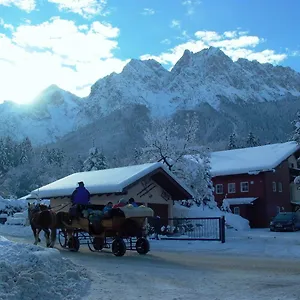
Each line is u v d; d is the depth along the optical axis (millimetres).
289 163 59500
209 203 41844
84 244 23812
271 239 26891
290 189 59875
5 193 93438
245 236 30406
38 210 21016
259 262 15945
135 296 9938
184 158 40625
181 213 34375
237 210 55125
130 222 18250
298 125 60000
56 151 138750
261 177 54906
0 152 118438
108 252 19406
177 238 26578
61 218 20078
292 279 11914
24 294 9305
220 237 24719
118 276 12438
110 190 28703
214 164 59219
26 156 121062
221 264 15281
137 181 29375
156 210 31578
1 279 9547
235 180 56719
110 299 9664
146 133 43031
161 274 12875
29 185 106062
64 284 10430
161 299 9633
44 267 10969
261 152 59750
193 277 12367
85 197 19938
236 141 114188
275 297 9586
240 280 11805
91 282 11352
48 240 20609
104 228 18375
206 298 9672
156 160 40562
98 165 81875
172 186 32031
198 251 20375
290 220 39625
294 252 19578
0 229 35438
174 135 44469
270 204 54625
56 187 33281
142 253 18656
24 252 11492
